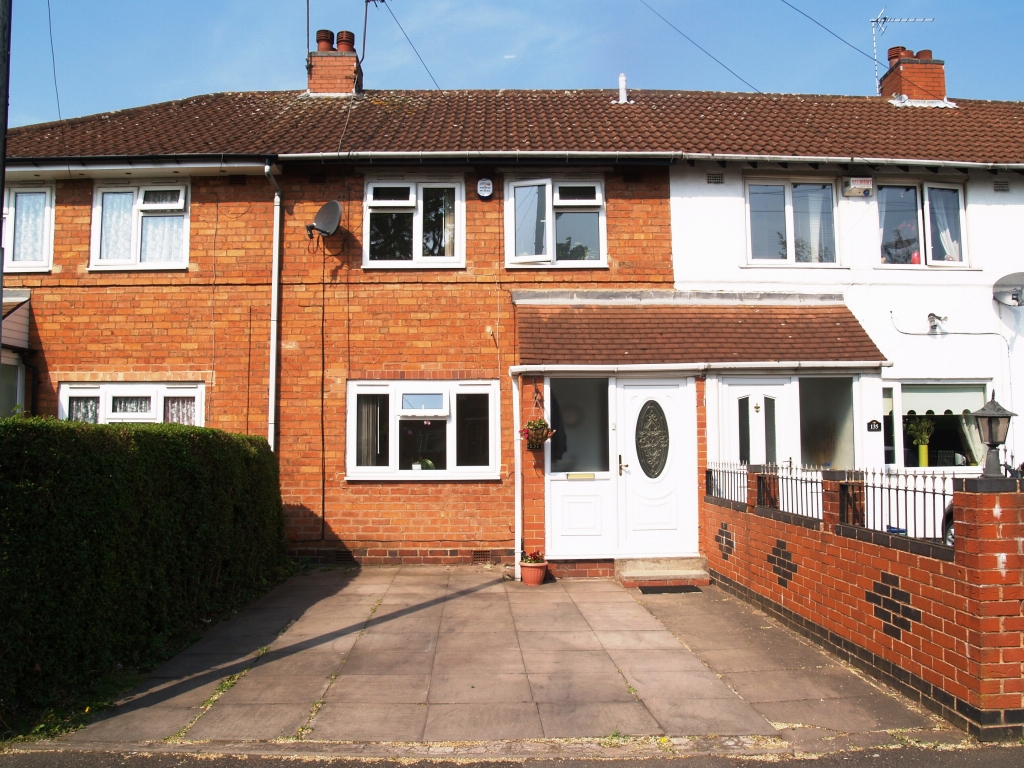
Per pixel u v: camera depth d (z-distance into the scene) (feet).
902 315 38.04
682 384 32.55
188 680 19.38
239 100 46.80
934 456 37.88
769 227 38.24
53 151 36.76
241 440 28.96
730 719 16.83
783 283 37.60
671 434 32.40
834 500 21.29
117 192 37.17
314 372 35.88
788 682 19.03
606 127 40.57
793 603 23.68
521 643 22.56
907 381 37.76
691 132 39.96
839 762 14.82
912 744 15.43
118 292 36.27
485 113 43.45
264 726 16.52
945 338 38.17
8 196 36.96
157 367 35.94
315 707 17.58
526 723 16.71
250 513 29.14
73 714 16.89
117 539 19.17
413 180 36.99
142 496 20.67
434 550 34.99
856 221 38.34
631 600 27.94
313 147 36.42
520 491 31.99
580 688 18.79
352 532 35.12
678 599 28.07
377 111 43.45
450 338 36.11
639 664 20.56
